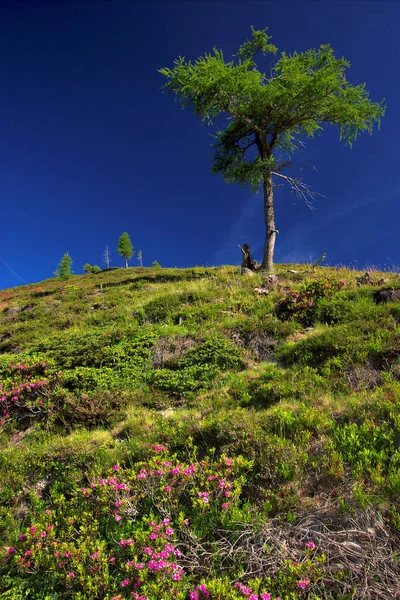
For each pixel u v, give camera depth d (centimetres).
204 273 1900
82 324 1228
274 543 289
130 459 454
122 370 795
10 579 320
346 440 396
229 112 1873
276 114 1839
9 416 697
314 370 609
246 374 688
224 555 293
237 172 1920
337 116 1831
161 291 1467
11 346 1196
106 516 366
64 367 855
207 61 1719
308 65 1812
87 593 277
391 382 518
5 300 2834
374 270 1352
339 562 270
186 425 504
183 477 366
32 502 434
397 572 256
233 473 371
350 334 662
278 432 452
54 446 527
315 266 1518
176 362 780
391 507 308
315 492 351
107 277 3550
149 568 268
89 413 629
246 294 1137
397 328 635
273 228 1753
